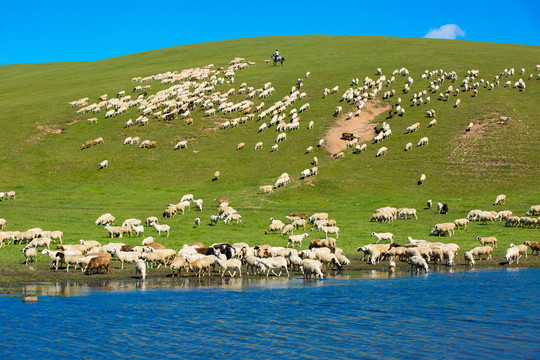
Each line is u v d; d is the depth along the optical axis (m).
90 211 46.31
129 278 23.78
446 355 12.12
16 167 64.94
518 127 62.31
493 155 56.78
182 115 80.00
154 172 62.44
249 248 28.44
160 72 110.69
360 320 15.34
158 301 18.14
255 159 63.97
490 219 40.19
